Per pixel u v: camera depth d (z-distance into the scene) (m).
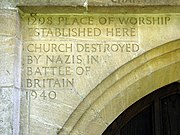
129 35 3.40
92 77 3.34
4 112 3.17
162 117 3.83
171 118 3.83
